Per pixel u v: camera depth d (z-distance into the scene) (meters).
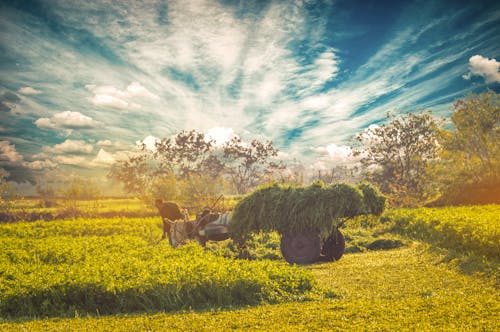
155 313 8.84
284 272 10.57
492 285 10.37
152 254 13.77
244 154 72.25
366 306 8.40
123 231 25.42
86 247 15.66
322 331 6.76
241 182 72.56
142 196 40.78
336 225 15.49
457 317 7.36
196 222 16.98
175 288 9.40
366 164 56.75
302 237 15.62
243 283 9.67
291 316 7.90
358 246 19.83
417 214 24.36
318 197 15.24
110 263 11.39
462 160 47.56
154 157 66.88
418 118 54.38
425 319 7.28
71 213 37.47
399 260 15.02
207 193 36.62
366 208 15.38
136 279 9.65
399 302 8.66
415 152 54.88
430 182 48.53
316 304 8.94
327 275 12.86
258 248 19.34
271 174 29.42
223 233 16.67
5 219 35.47
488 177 45.06
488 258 13.54
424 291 9.80
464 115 46.69
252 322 7.55
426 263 13.93
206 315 8.30
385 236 22.78
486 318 7.21
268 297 9.52
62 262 13.55
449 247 16.44
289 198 15.50
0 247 16.67
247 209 15.95
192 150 70.88
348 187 15.41
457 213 21.78
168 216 18.73
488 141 45.66
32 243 17.78
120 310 9.22
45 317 8.83
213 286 9.57
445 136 48.22
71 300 9.35
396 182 54.62
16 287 9.25
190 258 12.50
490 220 16.80
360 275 12.48
